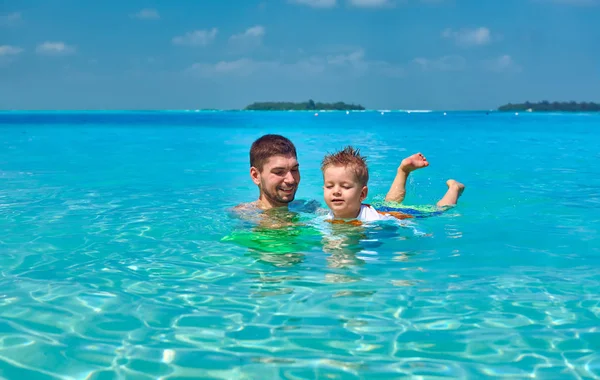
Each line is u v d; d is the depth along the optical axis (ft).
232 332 7.48
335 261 11.02
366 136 63.72
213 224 14.70
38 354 6.87
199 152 42.34
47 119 138.21
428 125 103.40
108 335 7.42
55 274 10.24
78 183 23.91
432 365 6.49
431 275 10.03
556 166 30.66
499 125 103.19
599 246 12.21
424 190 21.98
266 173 15.98
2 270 10.51
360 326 7.64
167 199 19.27
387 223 14.38
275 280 9.77
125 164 32.71
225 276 10.05
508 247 12.12
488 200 18.65
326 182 14.38
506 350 6.88
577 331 7.44
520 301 8.61
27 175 26.91
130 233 13.67
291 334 7.39
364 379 6.16
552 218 15.52
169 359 6.70
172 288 9.37
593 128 86.53
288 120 145.69
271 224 14.40
